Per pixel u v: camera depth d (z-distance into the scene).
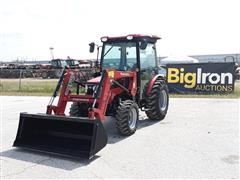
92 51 7.96
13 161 4.89
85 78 6.81
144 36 7.40
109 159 4.96
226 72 14.80
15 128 7.48
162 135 6.50
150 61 8.09
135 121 6.70
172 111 9.78
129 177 4.19
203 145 5.69
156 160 4.88
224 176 4.18
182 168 4.50
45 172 4.41
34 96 15.77
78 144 5.14
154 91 7.76
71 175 4.28
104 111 5.81
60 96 6.14
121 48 7.62
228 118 8.41
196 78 15.36
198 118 8.48
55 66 35.78
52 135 5.44
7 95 16.47
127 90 6.82
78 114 6.48
